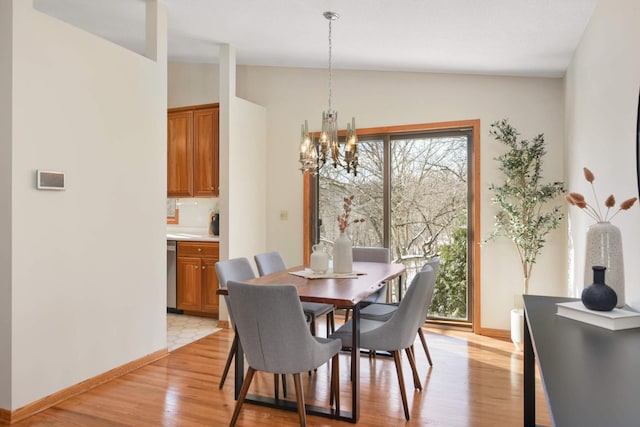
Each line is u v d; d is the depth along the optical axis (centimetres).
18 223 256
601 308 171
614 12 228
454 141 469
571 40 330
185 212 581
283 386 295
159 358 365
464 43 363
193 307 504
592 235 186
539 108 428
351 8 322
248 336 238
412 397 293
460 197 467
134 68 340
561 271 418
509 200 434
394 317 265
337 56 448
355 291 268
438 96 465
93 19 400
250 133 501
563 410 94
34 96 265
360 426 253
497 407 277
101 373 312
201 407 277
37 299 267
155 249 362
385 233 493
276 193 530
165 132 373
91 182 303
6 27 254
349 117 502
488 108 445
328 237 518
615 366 122
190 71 567
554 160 421
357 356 261
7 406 254
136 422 256
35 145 265
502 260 439
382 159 496
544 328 164
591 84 285
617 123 223
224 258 463
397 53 414
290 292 225
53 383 278
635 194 196
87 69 300
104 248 314
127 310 334
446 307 473
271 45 442
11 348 254
